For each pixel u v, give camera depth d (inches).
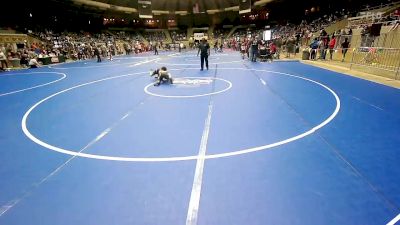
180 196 125.4
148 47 1804.9
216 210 115.0
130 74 557.0
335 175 139.3
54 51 952.3
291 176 139.4
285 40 1005.8
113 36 1925.4
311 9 1737.2
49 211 117.4
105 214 114.4
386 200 118.3
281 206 116.2
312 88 357.7
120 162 160.2
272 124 219.3
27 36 1076.5
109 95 349.7
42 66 792.3
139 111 269.4
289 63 686.5
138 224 108.0
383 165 148.2
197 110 267.3
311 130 203.6
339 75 464.4
